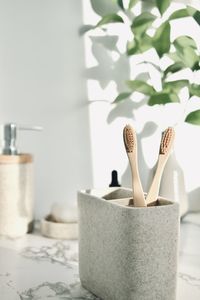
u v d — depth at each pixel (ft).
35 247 2.68
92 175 3.30
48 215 3.04
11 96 3.10
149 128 3.42
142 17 3.12
